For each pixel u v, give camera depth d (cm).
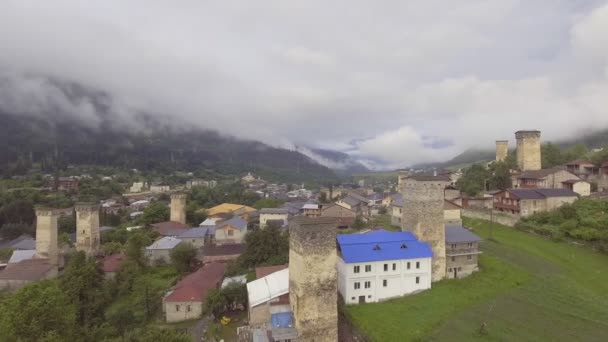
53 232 10694
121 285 8788
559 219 9962
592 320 5756
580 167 12812
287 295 6372
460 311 6291
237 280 7781
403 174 18350
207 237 12519
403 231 8038
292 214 15512
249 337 5816
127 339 5238
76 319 6756
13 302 5634
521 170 13988
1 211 15862
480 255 8631
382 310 6412
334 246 5712
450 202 10750
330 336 5694
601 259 8156
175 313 7125
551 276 7375
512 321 5888
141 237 11438
